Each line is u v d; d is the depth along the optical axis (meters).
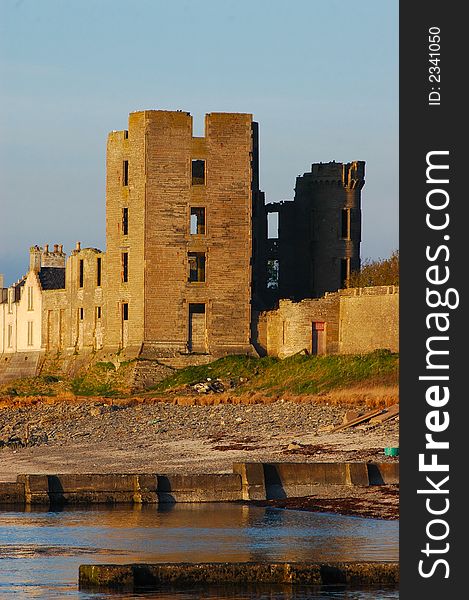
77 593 177.75
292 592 178.25
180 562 190.75
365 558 194.00
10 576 186.12
